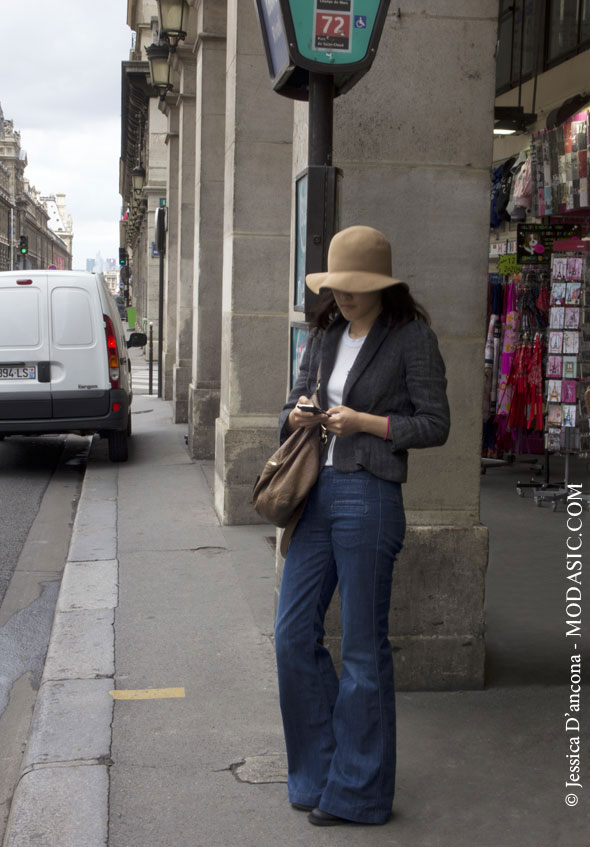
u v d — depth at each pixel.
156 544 6.69
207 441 10.62
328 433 2.96
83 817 2.96
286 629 3.01
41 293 10.21
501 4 12.39
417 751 3.48
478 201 4.11
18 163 159.12
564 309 7.85
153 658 4.41
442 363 2.95
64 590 5.52
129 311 20.25
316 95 3.26
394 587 4.03
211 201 10.30
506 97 12.30
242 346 7.33
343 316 3.02
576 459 10.99
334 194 3.25
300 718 3.05
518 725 3.72
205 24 10.05
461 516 4.14
